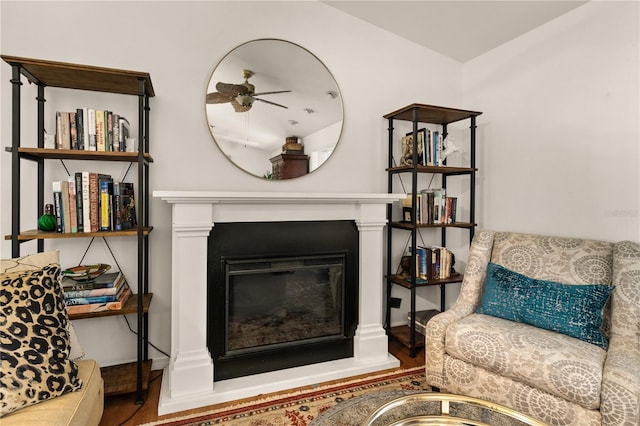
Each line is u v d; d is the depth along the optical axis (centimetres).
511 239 242
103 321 226
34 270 146
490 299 218
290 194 224
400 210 304
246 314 234
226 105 245
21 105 204
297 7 264
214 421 185
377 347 253
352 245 255
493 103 295
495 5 245
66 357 135
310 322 251
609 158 218
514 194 278
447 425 136
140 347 196
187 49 236
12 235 175
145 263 227
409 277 283
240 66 248
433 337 204
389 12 270
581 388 148
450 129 321
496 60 292
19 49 203
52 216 192
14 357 122
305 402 203
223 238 221
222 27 244
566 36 242
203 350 210
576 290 192
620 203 213
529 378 164
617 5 213
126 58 222
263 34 254
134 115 226
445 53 314
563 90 244
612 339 173
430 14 265
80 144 196
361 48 285
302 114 266
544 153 256
